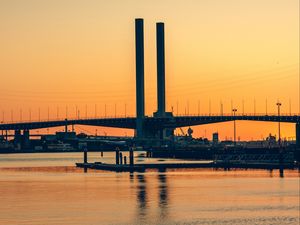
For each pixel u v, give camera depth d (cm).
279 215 12781
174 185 17500
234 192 15888
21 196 15300
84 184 17962
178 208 13500
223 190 16275
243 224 11994
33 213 12912
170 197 15025
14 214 12812
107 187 17112
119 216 12625
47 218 12400
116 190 16400
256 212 13075
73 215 12712
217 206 13750
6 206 13750
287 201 14412
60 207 13612
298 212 13075
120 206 13738
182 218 12469
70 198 14938
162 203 14138
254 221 12238
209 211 13162
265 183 17838
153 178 19750
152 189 16562
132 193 15762
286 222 12169
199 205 13862
